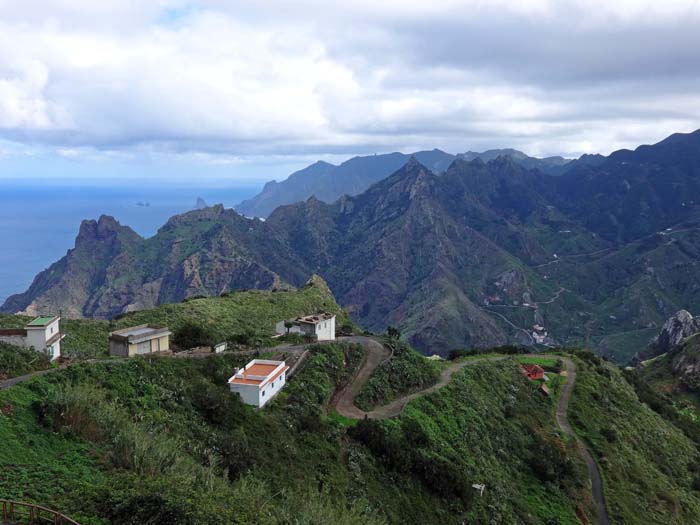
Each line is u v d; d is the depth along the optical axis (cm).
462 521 4553
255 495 3112
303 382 5578
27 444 2902
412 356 7219
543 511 5294
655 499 6266
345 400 5794
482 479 5203
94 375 4159
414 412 5775
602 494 5925
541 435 6775
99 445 3114
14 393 3372
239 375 5053
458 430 5862
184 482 2714
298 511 3253
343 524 3338
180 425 3959
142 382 4294
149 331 5466
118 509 2375
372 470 4588
